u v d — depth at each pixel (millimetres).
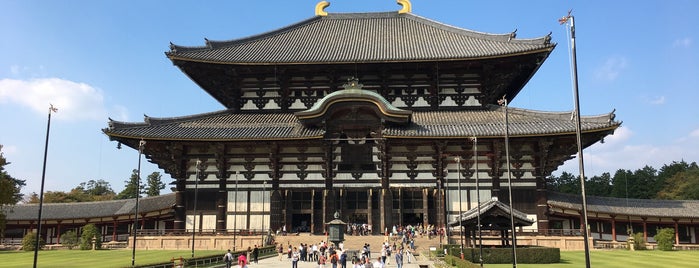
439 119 60969
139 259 44656
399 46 69125
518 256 39969
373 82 65812
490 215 39969
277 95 66500
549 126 55562
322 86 66062
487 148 58031
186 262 36562
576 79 22906
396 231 55688
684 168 156875
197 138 56625
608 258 44281
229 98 69000
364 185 58438
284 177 59562
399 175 58656
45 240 74312
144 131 57375
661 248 55844
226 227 58656
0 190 64938
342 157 59438
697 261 41531
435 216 57375
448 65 62844
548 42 59000
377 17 82875
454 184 57844
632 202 63625
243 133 58156
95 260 44562
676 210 61844
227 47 69500
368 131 59406
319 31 78812
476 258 39938
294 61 62344
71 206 76000
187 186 59969
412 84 65250
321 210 58719
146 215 67000
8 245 68938
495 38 67625
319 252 41562
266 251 48906
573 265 38156
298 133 57812
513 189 57188
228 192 59406
